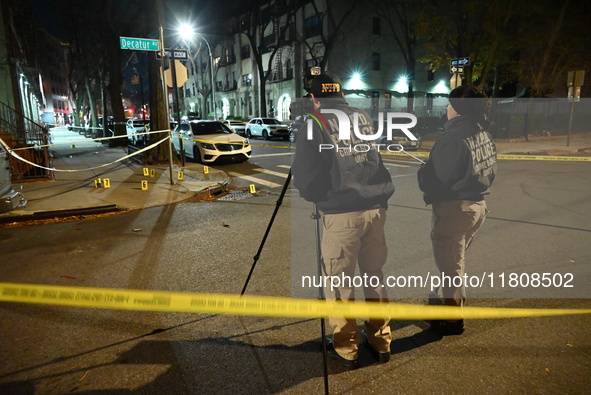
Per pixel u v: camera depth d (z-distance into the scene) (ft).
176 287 12.53
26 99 64.75
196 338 9.78
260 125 83.51
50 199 25.18
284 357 9.00
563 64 82.12
